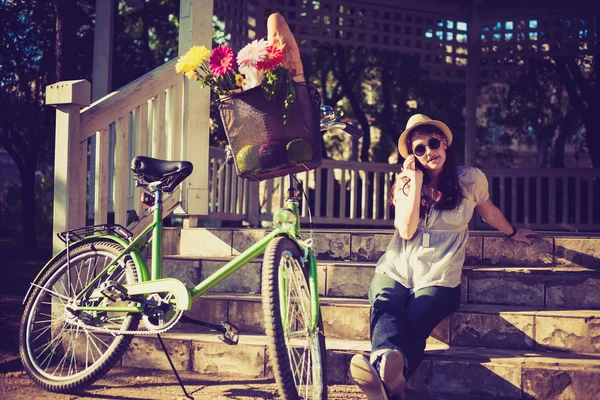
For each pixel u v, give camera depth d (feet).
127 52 39.09
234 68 9.82
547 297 11.45
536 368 9.57
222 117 9.41
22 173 39.27
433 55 27.14
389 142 53.42
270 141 9.11
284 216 9.29
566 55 26.18
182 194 15.06
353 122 57.11
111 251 10.85
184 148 15.03
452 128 48.85
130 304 10.22
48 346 11.12
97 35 19.19
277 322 8.25
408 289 10.55
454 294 10.44
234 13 21.75
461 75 35.40
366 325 11.26
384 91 44.24
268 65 9.01
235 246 14.34
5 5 34.32
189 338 11.31
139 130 14.20
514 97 46.68
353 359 8.85
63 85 12.39
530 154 85.56
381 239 13.41
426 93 47.73
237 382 10.59
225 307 12.06
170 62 14.87
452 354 10.09
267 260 8.55
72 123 12.53
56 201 12.49
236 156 9.35
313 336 9.24
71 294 11.75
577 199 25.71
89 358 11.76
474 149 27.22
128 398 9.71
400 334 9.43
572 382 9.39
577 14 25.71
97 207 13.34
